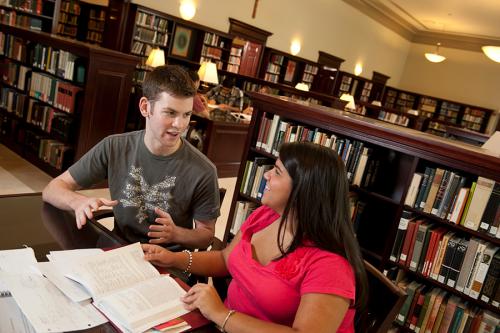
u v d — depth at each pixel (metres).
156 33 8.16
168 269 1.43
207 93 8.04
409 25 14.66
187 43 8.84
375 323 1.32
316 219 1.18
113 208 1.87
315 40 11.96
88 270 1.23
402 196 2.24
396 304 1.30
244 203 2.87
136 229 1.84
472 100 14.57
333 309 1.10
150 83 1.64
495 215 1.98
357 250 1.22
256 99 2.78
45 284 1.14
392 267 2.36
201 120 5.88
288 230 1.27
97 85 4.37
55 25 8.64
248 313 1.27
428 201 2.19
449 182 2.11
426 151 2.06
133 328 1.03
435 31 14.77
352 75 13.67
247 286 1.26
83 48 4.26
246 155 2.88
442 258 2.12
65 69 4.59
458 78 14.84
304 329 1.07
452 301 2.14
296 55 11.52
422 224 2.22
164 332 1.05
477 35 13.75
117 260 1.32
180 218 1.86
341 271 1.15
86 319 1.04
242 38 9.88
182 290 1.26
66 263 1.25
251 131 2.85
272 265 1.24
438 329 2.16
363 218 2.47
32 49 5.11
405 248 2.24
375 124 2.27
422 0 11.12
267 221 1.43
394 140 2.15
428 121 13.14
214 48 9.36
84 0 10.77
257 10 10.00
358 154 2.41
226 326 1.12
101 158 1.82
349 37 13.11
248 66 10.36
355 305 1.21
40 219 1.59
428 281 2.29
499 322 1.98
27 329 0.97
